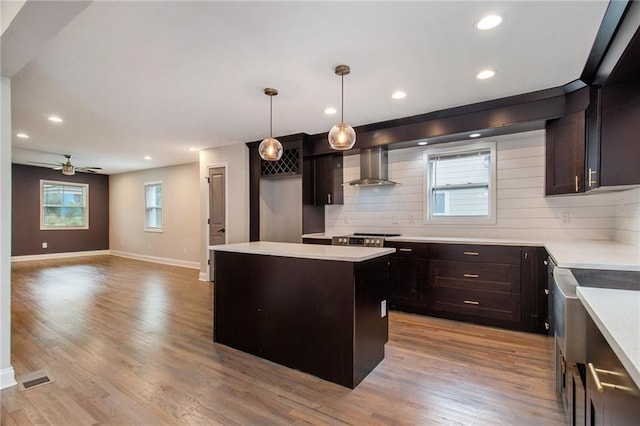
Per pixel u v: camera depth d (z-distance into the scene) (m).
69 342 3.02
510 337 3.14
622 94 2.33
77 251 8.85
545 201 3.63
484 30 2.11
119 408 2.00
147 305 4.26
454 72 2.72
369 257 2.40
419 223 4.44
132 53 2.39
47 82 2.90
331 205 5.19
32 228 8.11
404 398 2.11
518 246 3.29
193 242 7.27
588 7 1.86
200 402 2.07
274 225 5.61
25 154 6.29
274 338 2.66
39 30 1.78
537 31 2.11
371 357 2.48
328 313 2.37
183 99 3.35
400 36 2.18
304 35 2.16
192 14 1.93
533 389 2.20
